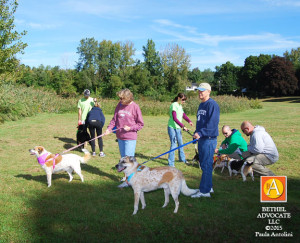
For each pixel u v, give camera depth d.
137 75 58.06
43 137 10.97
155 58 66.56
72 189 5.23
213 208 4.36
